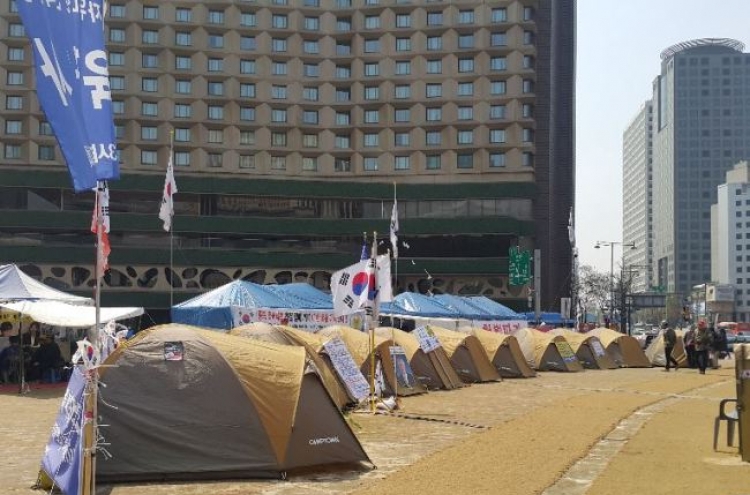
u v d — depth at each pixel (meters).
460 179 76.38
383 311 36.28
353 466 10.71
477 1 77.06
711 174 176.25
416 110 77.25
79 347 7.63
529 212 75.06
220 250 73.62
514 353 28.69
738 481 9.62
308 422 10.47
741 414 11.09
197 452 10.02
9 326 26.41
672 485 9.40
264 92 77.25
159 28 75.88
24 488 9.55
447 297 43.09
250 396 10.31
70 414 9.18
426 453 11.98
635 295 88.19
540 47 77.44
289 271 74.88
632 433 13.77
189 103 76.00
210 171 75.69
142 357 10.30
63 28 7.38
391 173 77.25
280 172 77.12
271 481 9.96
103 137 7.47
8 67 72.69
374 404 17.62
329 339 18.23
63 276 71.06
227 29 77.00
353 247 76.69
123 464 9.83
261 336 17.02
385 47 78.06
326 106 78.19
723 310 131.00
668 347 33.09
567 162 88.88
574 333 35.34
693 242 174.50
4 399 20.53
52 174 72.00
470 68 76.88
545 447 12.12
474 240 75.75
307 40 78.69
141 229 72.81
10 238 71.50
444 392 22.25
